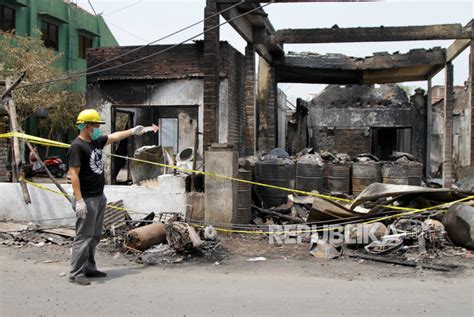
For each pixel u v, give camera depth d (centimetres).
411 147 2030
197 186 910
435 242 703
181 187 871
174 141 1830
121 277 578
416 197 835
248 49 1256
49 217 884
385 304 475
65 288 528
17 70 1869
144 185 954
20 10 2227
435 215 776
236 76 1273
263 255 700
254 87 1307
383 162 1198
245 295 504
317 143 2206
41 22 2381
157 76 1230
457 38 1127
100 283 550
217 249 716
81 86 2586
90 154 560
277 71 1667
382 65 1596
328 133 2194
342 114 2175
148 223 806
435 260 660
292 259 677
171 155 1119
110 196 894
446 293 513
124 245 706
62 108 2127
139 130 618
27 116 1970
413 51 1549
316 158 1120
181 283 552
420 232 705
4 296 498
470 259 665
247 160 1003
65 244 756
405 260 658
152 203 878
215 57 970
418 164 1169
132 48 1249
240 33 1132
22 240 768
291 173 1034
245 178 873
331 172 1164
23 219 894
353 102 2245
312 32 1210
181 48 1216
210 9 973
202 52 1202
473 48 1123
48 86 1992
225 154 821
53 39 2486
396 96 2244
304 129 2178
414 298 495
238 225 823
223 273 602
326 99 2308
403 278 577
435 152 2503
